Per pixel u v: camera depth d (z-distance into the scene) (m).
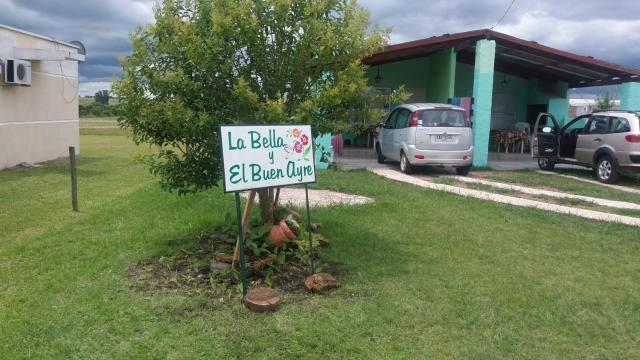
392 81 18.92
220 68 5.23
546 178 13.02
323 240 6.18
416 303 4.59
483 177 12.88
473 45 15.08
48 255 5.79
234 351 3.77
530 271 5.54
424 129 12.52
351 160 16.11
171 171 5.55
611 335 4.17
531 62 17.89
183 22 5.27
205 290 4.78
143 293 4.71
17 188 10.14
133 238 6.33
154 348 3.79
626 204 9.70
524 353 3.85
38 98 14.53
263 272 5.14
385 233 6.86
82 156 16.31
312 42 5.36
